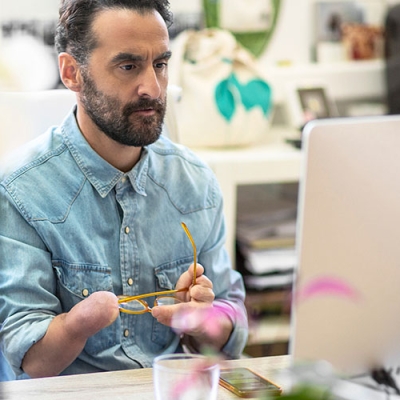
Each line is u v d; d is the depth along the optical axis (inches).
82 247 75.0
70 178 76.0
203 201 82.0
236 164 136.4
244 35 153.7
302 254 52.8
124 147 76.8
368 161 52.2
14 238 73.7
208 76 140.7
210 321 71.4
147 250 78.0
